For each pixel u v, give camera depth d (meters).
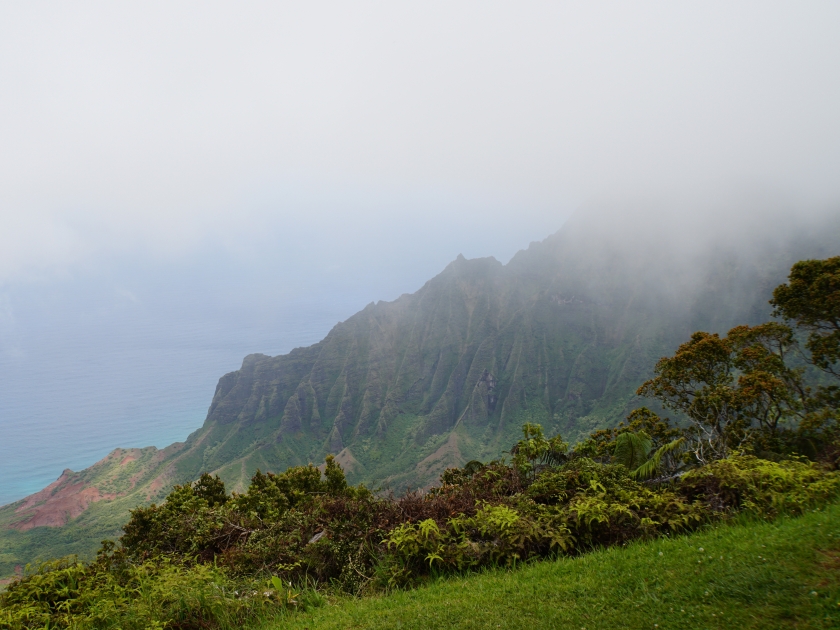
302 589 8.07
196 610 6.85
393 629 5.69
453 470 13.74
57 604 7.34
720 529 7.20
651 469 11.05
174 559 9.12
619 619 5.07
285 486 15.97
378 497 10.75
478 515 8.48
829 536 5.70
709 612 4.84
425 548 7.98
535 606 5.67
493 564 7.56
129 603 7.13
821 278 19.77
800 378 22.27
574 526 7.96
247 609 7.00
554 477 10.07
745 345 23.83
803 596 4.72
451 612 5.86
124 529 12.11
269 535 9.71
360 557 8.55
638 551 6.87
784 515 7.22
